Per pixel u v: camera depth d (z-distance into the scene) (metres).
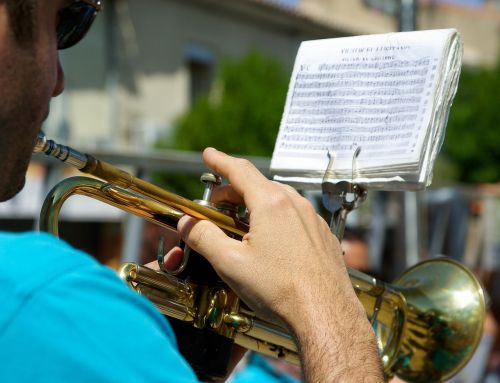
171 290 1.32
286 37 12.74
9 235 0.83
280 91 10.39
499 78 14.47
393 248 5.17
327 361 0.98
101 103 10.21
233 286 1.06
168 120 11.00
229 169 1.14
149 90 10.78
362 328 1.02
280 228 1.06
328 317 1.00
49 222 1.24
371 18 15.01
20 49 0.86
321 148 1.46
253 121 10.14
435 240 5.85
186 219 1.13
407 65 1.43
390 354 1.66
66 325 0.74
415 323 1.77
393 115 1.41
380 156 1.40
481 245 5.88
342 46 1.50
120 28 10.45
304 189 1.48
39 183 3.80
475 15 19.33
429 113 1.38
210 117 10.16
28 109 0.88
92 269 0.79
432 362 1.78
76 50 9.98
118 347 0.76
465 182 14.12
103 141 10.13
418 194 4.39
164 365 0.78
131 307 0.79
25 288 0.75
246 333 1.37
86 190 1.29
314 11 14.31
